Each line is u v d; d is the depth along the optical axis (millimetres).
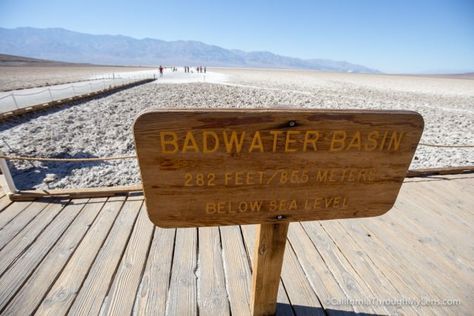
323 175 1305
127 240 2639
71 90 18859
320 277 2277
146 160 1125
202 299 2051
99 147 7117
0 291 2049
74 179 5117
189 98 17297
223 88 25516
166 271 2295
